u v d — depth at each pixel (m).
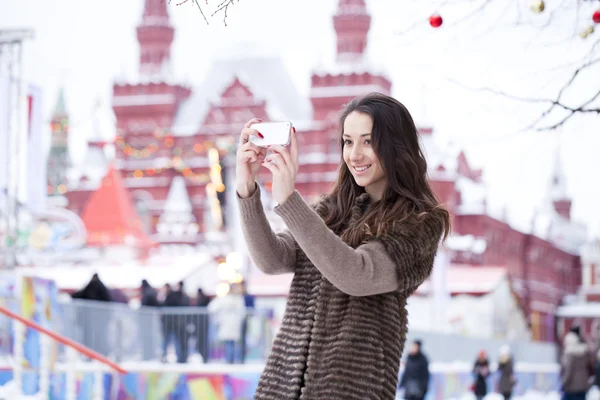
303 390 3.06
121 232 46.53
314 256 2.95
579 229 102.94
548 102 5.24
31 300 12.51
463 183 78.06
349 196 3.37
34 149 29.08
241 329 16.77
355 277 2.96
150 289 17.98
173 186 71.31
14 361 11.74
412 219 3.12
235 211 41.88
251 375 16.00
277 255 3.30
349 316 3.06
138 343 16.20
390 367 3.07
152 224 73.06
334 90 71.19
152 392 15.59
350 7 72.88
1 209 28.66
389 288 3.04
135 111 75.56
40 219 41.97
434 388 20.72
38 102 28.98
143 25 77.38
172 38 78.06
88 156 75.44
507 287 53.00
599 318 84.00
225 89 75.25
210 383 15.98
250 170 3.22
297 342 3.13
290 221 2.95
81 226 43.00
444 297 36.31
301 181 70.19
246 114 74.56
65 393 13.05
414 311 37.28
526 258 84.56
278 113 74.56
